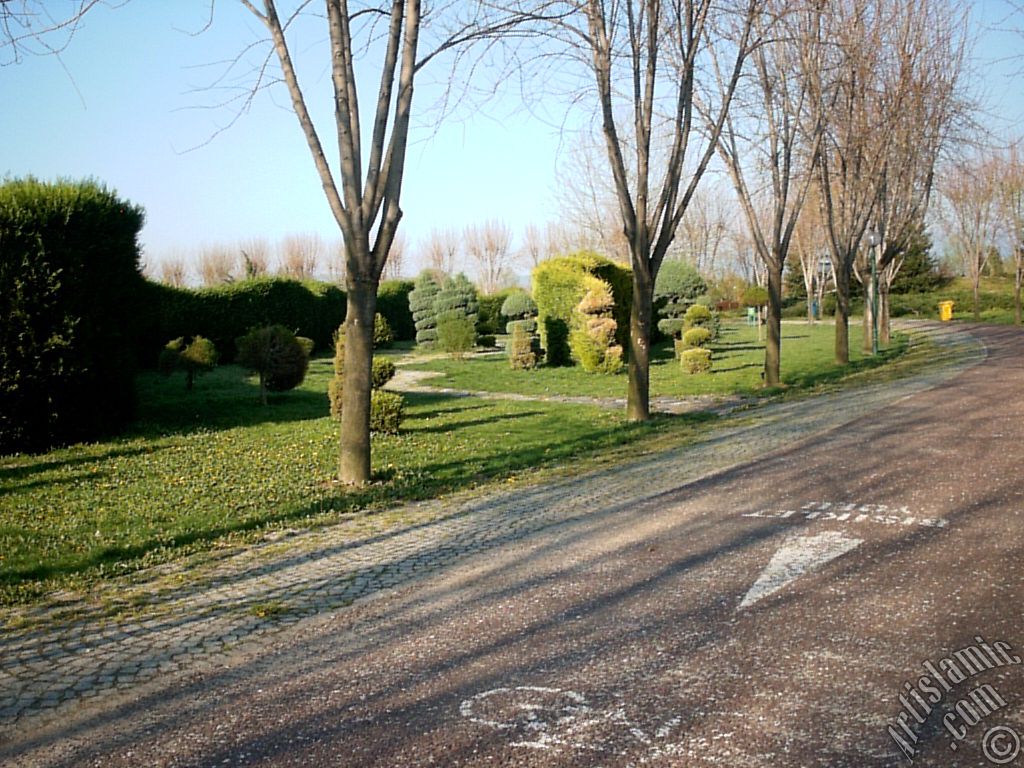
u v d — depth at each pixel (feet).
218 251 196.95
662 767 10.94
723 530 23.35
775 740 11.52
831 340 128.16
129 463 38.50
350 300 33.47
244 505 29.96
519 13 38.58
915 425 40.09
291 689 14.35
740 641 15.15
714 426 46.57
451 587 19.92
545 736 11.95
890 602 16.74
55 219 43.16
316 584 20.93
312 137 32.30
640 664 14.37
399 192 33.14
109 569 22.57
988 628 15.17
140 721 13.43
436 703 13.29
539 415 54.70
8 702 14.39
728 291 220.84
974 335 126.11
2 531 26.53
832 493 27.04
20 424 41.45
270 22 31.83
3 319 40.98
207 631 17.79
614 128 48.08
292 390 70.59
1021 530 21.42
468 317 125.18
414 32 32.22
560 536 24.21
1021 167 157.17
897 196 96.32
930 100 91.30
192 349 68.64
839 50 75.25
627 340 98.68
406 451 41.11
